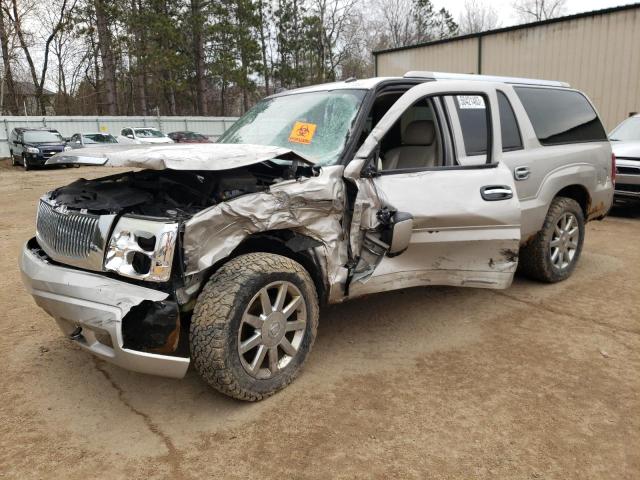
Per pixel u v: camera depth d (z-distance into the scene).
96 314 2.72
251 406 3.10
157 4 36.03
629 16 14.02
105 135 25.50
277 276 3.05
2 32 33.59
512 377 3.41
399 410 3.04
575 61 15.26
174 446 2.75
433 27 55.22
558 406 3.06
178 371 2.78
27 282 3.18
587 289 5.10
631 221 8.65
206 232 2.78
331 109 3.87
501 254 3.99
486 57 17.30
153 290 2.73
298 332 3.28
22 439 2.83
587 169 5.23
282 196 3.05
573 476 2.48
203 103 40.62
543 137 4.88
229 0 38.53
